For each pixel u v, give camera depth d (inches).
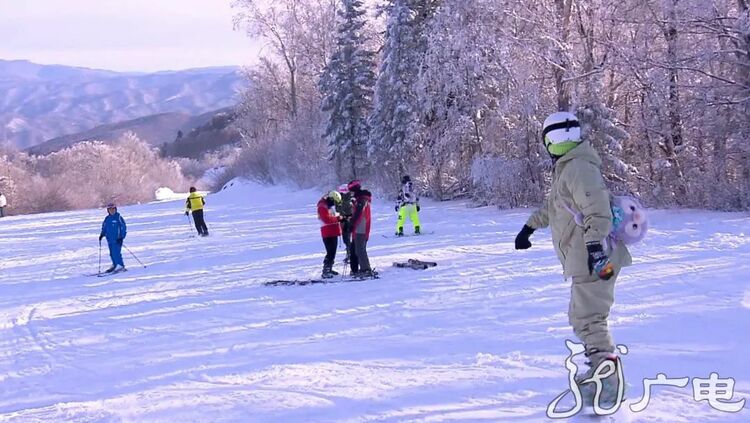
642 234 159.8
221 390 211.9
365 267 440.5
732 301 282.5
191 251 713.6
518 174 898.7
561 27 850.8
